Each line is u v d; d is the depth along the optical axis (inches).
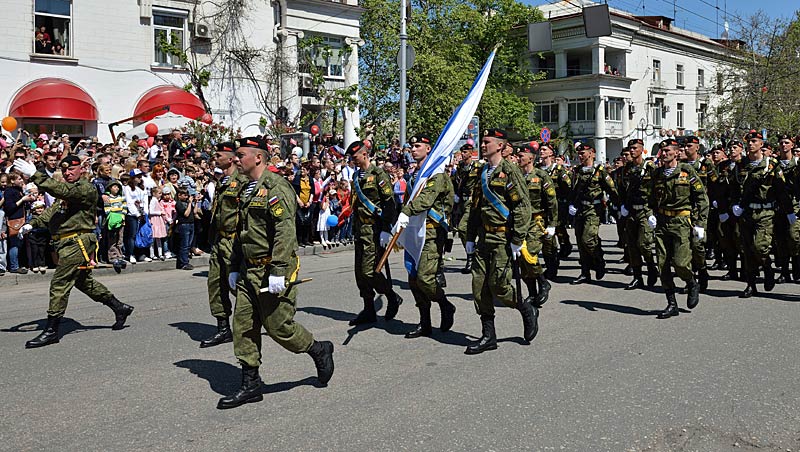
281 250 186.4
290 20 1020.5
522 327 286.0
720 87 1605.6
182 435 173.5
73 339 274.4
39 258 445.4
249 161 195.5
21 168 254.2
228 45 934.4
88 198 270.7
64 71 800.9
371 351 251.6
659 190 310.3
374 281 290.5
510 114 1553.9
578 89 1615.4
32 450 165.5
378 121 1311.5
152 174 523.8
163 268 494.0
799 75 1338.6
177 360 243.6
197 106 868.6
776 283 390.6
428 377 218.8
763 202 349.7
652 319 301.1
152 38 868.0
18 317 323.3
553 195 330.6
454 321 300.2
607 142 1664.6
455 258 521.7
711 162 423.5
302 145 785.6
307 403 195.9
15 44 766.5
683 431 173.6
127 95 848.9
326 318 309.6
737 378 214.7
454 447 163.9
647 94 1708.9
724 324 289.6
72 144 733.3
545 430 173.9
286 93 994.7
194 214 503.2
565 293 367.9
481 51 1596.9
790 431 174.1
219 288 265.1
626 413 185.5
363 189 284.7
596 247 395.9
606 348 251.8
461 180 446.3
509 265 246.8
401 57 799.7
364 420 181.9
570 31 1606.8
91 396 204.5
